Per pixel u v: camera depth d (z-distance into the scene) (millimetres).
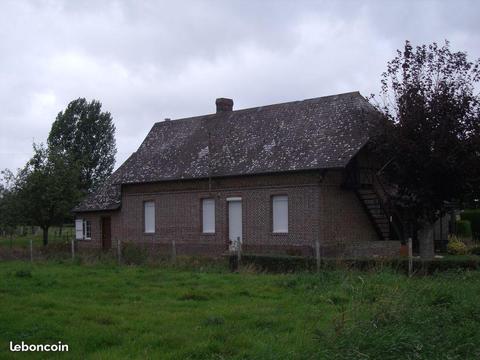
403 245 27297
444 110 24438
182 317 11805
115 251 27750
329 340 8914
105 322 11375
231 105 38781
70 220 51781
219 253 31766
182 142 36656
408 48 25281
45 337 10156
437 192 25609
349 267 18672
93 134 71688
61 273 19891
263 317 11695
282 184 29516
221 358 8609
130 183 35969
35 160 43062
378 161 28359
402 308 10602
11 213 42188
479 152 24172
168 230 34469
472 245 33844
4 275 18875
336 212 28969
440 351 9016
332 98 32281
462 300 12133
